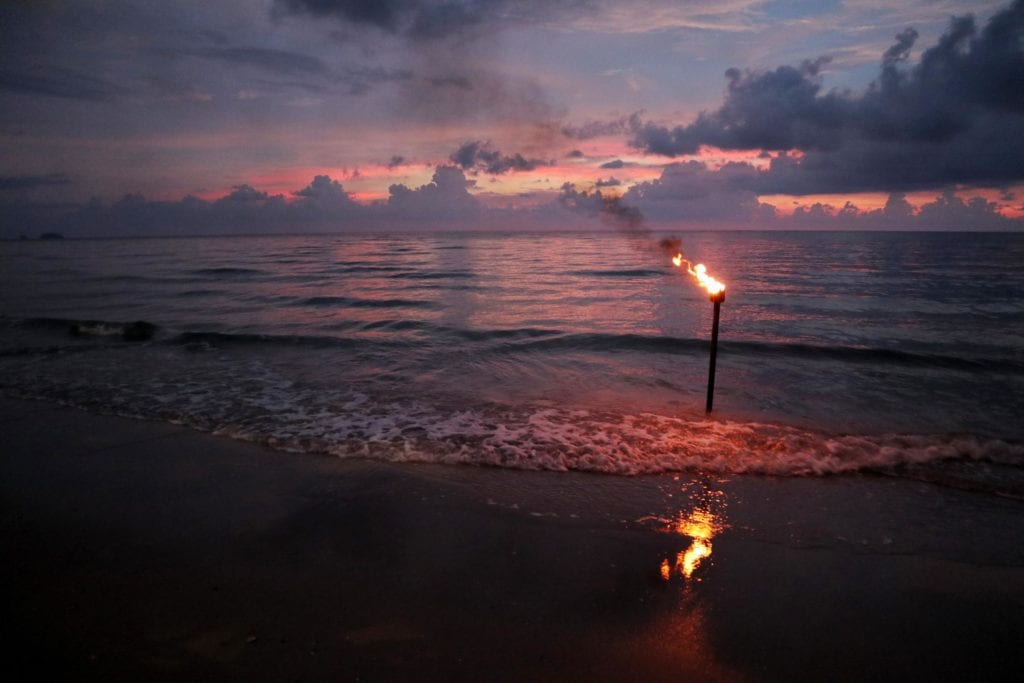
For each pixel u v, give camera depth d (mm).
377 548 3854
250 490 4816
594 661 2754
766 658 2783
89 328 13086
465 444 5945
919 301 19391
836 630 3000
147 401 7570
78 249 70500
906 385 8594
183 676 2607
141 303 18562
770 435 6188
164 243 95938
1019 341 12492
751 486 4922
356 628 2990
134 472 5219
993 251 55031
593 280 26516
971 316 16125
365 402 7574
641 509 4457
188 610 3156
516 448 5824
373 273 30250
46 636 2930
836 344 12031
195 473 5191
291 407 7324
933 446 5773
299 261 40688
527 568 3596
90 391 8070
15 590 3381
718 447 5828
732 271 32000
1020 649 2850
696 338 12227
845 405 7512
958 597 3301
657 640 2912
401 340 12195
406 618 3082
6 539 4016
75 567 3631
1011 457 5535
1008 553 3805
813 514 4379
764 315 16250
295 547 3873
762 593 3334
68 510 4457
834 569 3596
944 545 3912
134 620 3062
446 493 4750
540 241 88750
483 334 12922
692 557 3734
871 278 27750
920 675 2678
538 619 3080
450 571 3566
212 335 12203
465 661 2734
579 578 3484
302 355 10695
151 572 3564
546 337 12508
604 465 5379
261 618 3076
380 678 2598
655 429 6422
